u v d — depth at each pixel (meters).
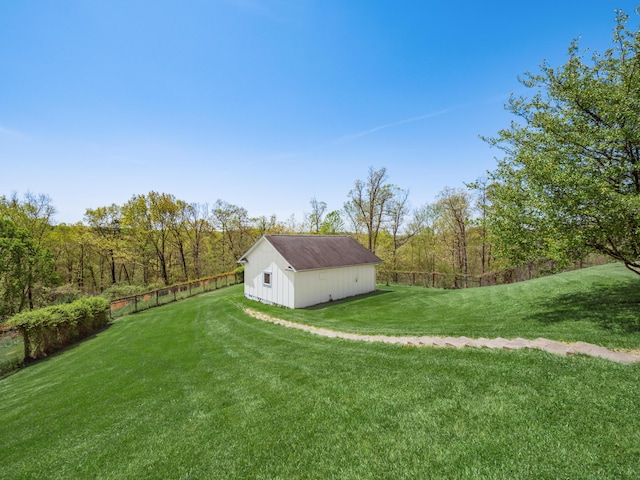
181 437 4.55
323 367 6.56
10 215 26.92
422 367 5.74
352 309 14.22
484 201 25.08
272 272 16.28
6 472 4.35
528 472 2.86
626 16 6.31
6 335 14.28
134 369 8.53
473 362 5.61
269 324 11.98
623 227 6.03
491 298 12.82
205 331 11.96
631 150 6.50
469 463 3.10
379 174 30.92
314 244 17.97
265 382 6.19
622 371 4.48
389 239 33.16
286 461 3.63
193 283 25.19
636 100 5.91
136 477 3.78
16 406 7.27
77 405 6.59
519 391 4.33
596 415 3.54
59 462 4.39
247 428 4.51
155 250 35.72
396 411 4.32
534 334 6.80
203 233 38.22
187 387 6.62
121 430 5.09
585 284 11.45
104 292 29.73
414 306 13.72
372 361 6.49
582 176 6.09
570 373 4.62
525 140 7.93
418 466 3.19
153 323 14.96
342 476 3.23
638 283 10.23
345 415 4.43
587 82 6.83
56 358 11.91
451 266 29.59
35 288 24.88
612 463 2.83
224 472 3.61
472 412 4.00
